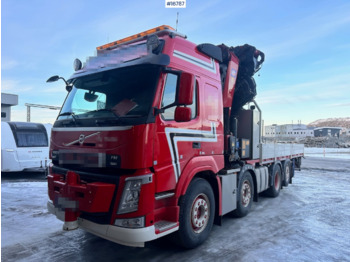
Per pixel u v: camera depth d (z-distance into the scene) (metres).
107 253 4.00
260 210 6.52
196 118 4.13
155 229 3.26
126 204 3.11
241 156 5.82
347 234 4.91
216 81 4.77
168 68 3.53
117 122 3.26
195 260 3.79
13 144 10.58
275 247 4.27
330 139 47.03
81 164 3.55
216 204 4.73
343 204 7.16
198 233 4.16
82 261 3.74
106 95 3.72
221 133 4.85
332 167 16.61
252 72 6.25
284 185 9.11
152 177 3.22
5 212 6.12
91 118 3.57
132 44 3.99
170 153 3.54
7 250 4.09
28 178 11.16
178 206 3.68
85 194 3.20
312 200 7.63
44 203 6.95
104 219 3.23
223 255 3.96
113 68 3.72
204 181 4.33
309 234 4.88
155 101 3.32
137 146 3.12
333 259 3.89
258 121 6.75
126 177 3.14
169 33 3.79
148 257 3.87
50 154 4.20
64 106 4.29
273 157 7.76
